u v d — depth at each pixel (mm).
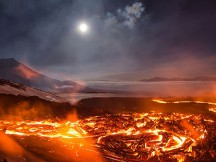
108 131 8383
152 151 6695
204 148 6625
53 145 6840
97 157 6316
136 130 8445
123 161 6191
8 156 5914
